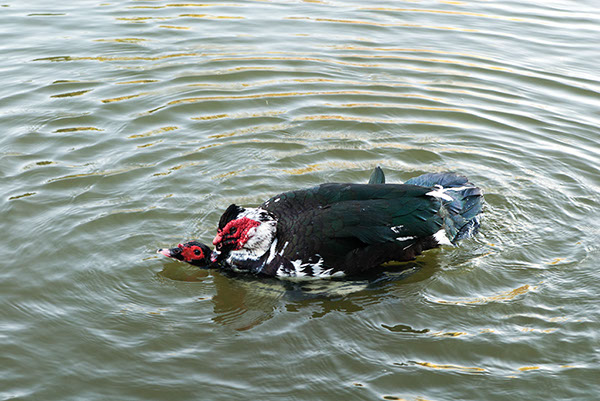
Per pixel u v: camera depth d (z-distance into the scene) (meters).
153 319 2.46
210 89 3.27
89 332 2.42
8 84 3.25
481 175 2.91
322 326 2.46
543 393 2.31
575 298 2.51
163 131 3.05
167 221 2.72
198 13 3.83
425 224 2.59
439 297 2.54
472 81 3.37
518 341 2.41
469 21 3.82
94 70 3.36
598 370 2.35
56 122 3.07
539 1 4.14
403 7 3.98
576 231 2.71
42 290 2.51
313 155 2.98
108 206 2.75
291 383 2.33
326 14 3.86
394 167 2.94
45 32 3.62
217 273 2.62
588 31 3.74
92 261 2.59
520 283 2.56
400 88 3.31
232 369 2.35
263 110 3.18
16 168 2.87
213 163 2.92
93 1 3.97
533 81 3.37
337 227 2.56
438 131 3.10
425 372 2.35
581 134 3.09
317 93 3.27
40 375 2.33
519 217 2.76
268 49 3.53
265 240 2.60
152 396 2.29
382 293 2.55
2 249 2.61
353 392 2.31
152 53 3.48
